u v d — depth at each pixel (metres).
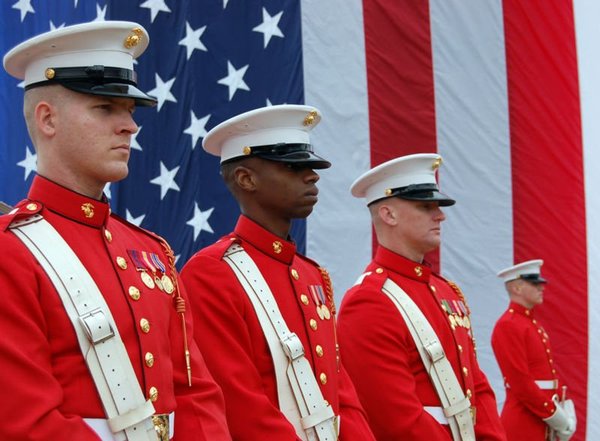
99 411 4.86
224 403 5.88
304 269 7.46
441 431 8.09
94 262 5.08
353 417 7.23
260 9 12.84
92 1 12.09
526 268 13.92
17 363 4.60
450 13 14.16
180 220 11.90
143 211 11.79
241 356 6.51
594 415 14.54
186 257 11.84
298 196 7.12
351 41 13.40
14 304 4.70
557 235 14.40
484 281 14.20
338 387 7.24
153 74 12.20
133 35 5.20
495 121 14.30
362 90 13.40
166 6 12.36
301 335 6.93
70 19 12.12
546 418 13.61
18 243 4.87
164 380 5.20
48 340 4.81
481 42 14.32
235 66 12.59
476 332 14.18
